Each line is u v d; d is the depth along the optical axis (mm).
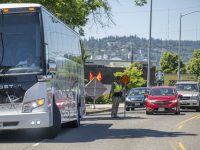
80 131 26891
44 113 20859
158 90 45062
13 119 20641
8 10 21094
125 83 41312
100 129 28078
